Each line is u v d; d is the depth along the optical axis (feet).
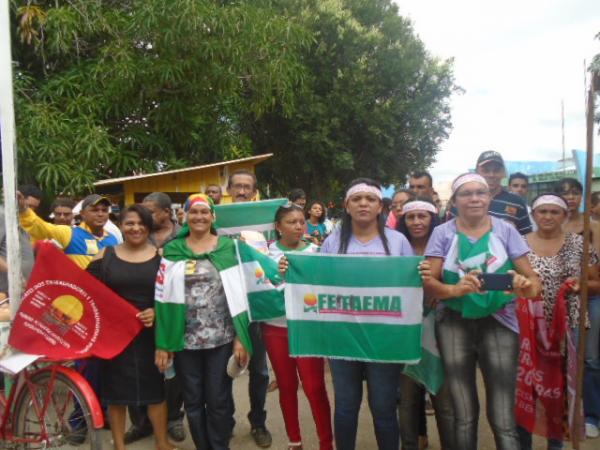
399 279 10.60
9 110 11.50
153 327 12.23
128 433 14.38
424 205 12.71
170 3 28.37
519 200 16.16
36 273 11.51
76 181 26.86
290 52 34.71
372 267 10.74
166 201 16.21
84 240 16.17
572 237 12.82
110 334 11.60
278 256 13.85
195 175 31.53
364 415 15.89
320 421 12.41
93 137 27.89
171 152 33.27
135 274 12.11
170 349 11.66
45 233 15.44
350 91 54.44
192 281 11.83
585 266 10.70
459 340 10.51
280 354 12.86
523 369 11.55
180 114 32.22
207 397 12.12
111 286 12.09
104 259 12.39
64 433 11.69
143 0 29.07
